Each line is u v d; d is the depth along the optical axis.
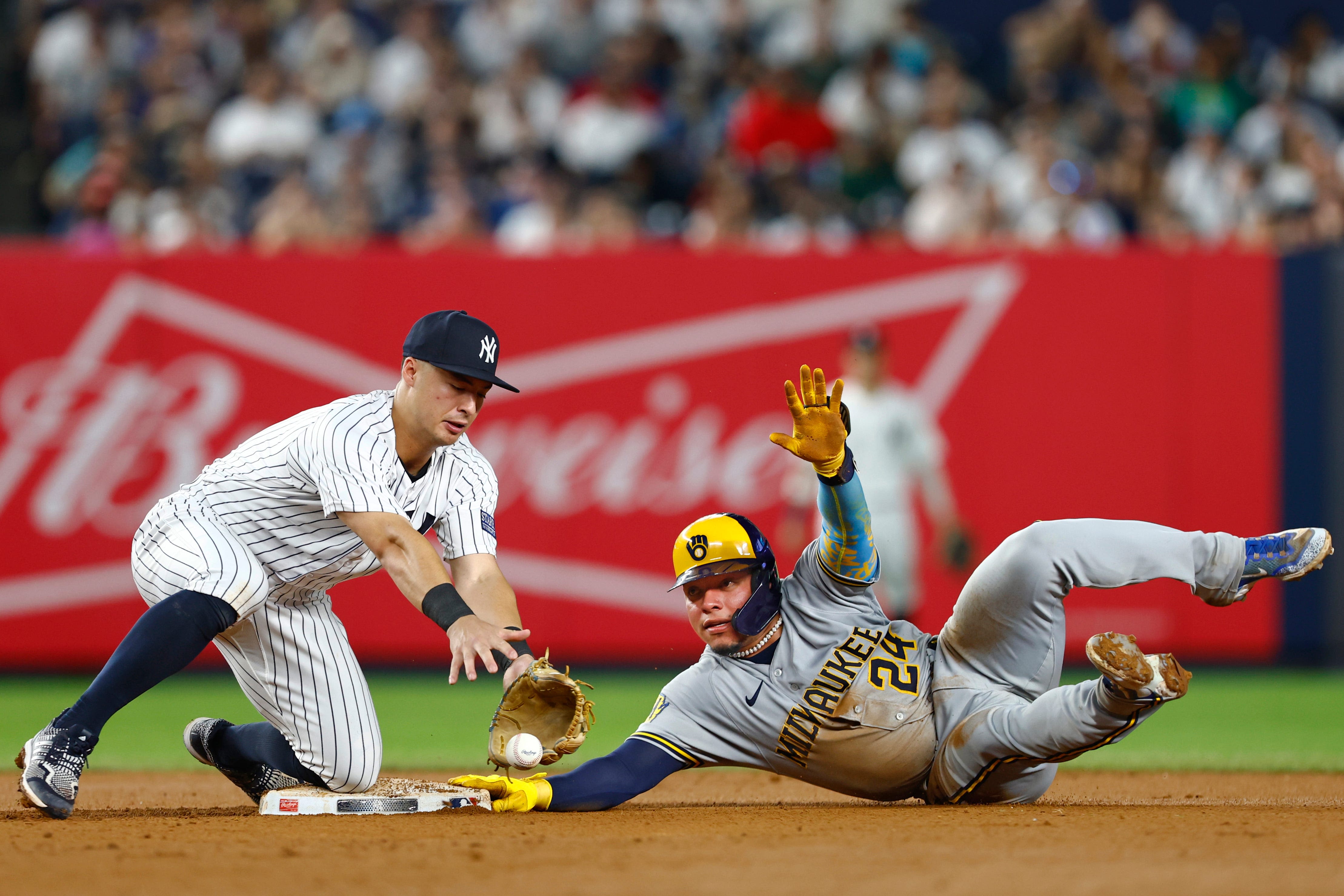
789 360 43.47
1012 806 17.80
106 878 12.94
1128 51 61.28
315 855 14.05
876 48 57.22
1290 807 18.81
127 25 61.12
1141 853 13.87
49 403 43.16
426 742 30.97
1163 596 42.75
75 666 42.94
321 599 18.67
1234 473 42.88
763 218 51.75
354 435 16.42
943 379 43.25
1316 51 60.78
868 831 15.41
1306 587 42.72
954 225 50.38
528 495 43.44
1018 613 16.84
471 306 43.53
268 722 19.16
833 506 16.38
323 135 56.44
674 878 12.69
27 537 42.97
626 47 58.47
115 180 51.28
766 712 17.12
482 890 12.24
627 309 43.59
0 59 61.88
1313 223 51.09
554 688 16.28
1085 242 50.12
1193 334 43.00
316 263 43.47
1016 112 59.59
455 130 55.00
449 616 15.17
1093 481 42.94
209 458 43.25
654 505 43.44
